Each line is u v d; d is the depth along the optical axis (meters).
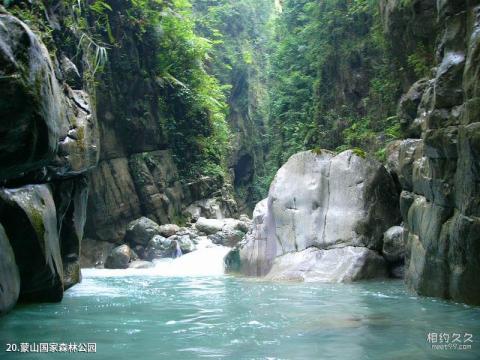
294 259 9.12
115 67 15.87
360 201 9.09
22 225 5.55
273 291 7.30
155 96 17.47
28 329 4.70
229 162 27.33
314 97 18.06
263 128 30.75
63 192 7.32
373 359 3.57
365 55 15.51
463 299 5.96
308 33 18.86
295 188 9.66
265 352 3.78
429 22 10.58
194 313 5.48
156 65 17.64
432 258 6.48
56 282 6.32
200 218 16.64
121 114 16.09
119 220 15.36
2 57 3.91
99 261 14.21
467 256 5.73
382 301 6.24
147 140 17.02
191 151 19.03
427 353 3.71
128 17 16.30
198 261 12.83
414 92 9.52
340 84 16.64
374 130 14.09
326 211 9.29
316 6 18.45
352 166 9.36
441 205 6.23
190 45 18.81
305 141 17.42
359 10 15.64
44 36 7.35
